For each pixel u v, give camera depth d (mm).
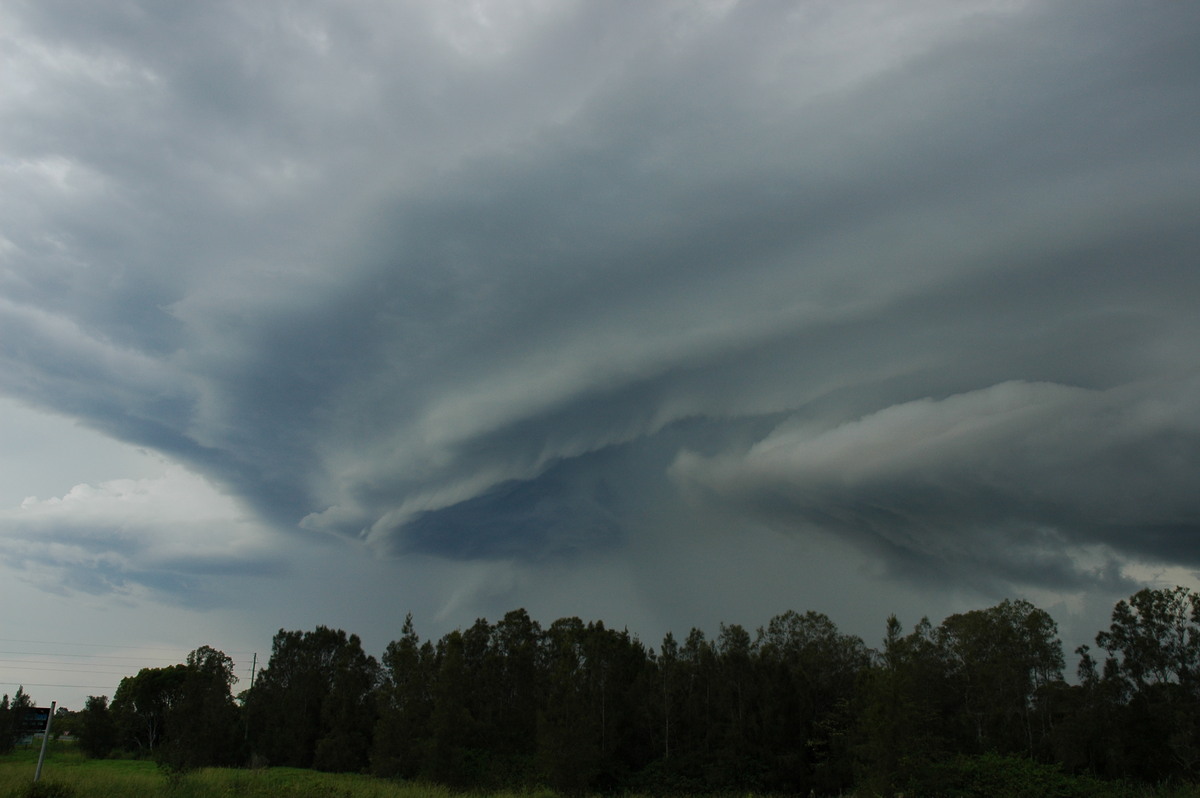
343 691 65625
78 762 63906
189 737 48719
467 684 53719
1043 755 46438
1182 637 46406
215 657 81938
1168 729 43000
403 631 51062
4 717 68500
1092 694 47594
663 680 57000
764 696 52094
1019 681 58469
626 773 51844
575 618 70312
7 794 28328
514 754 55500
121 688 93500
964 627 63031
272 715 69938
